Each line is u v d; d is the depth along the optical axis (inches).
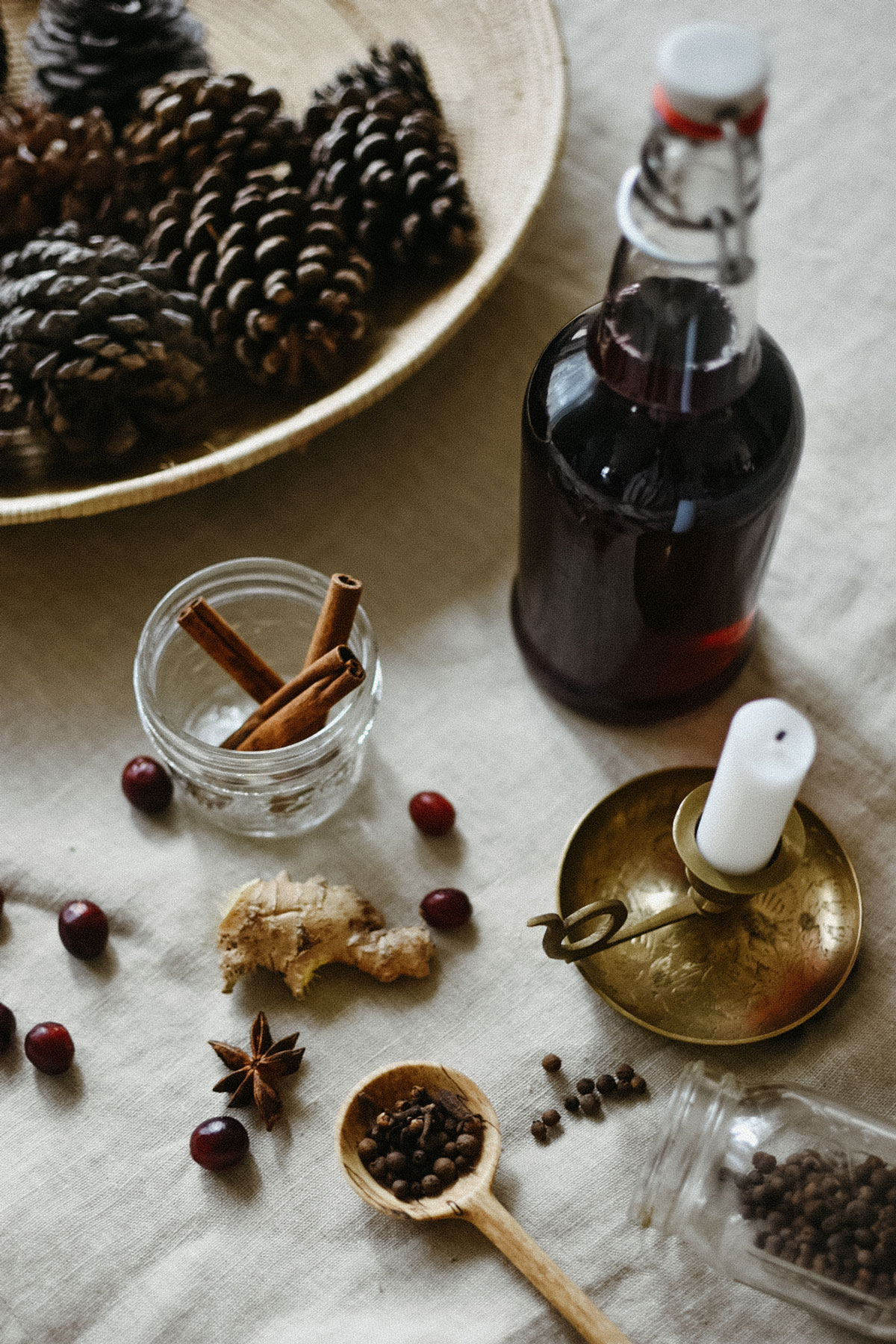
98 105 30.3
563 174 31.9
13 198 28.5
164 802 26.7
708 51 19.6
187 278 28.1
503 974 25.6
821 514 28.7
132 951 26.0
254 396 28.7
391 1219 24.1
